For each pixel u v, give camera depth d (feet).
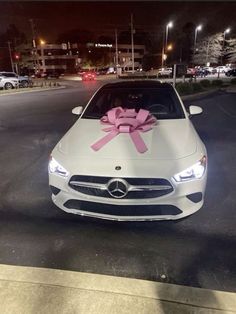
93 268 8.31
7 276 7.77
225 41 221.66
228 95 52.90
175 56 229.25
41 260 8.70
